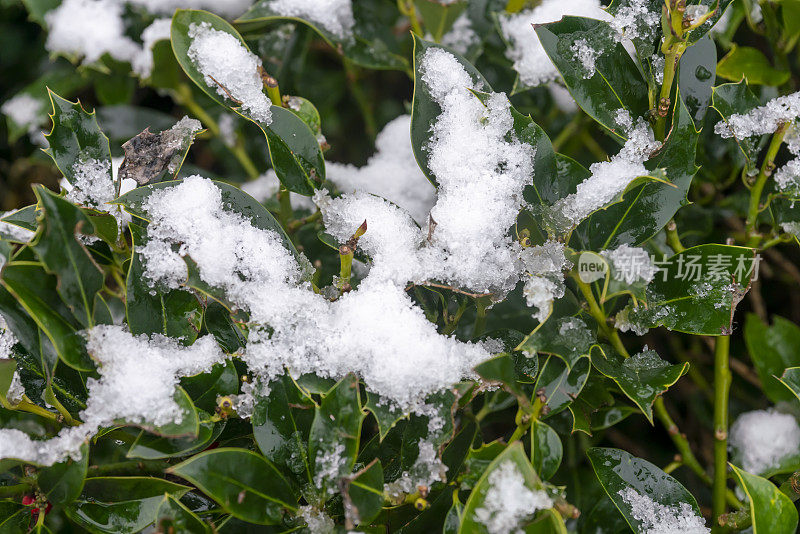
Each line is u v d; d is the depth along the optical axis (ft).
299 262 3.24
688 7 3.14
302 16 3.52
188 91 3.73
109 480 3.15
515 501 2.97
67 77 3.93
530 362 3.24
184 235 3.17
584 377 3.16
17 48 4.06
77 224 3.05
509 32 3.51
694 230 3.57
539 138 3.23
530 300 3.11
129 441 3.22
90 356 3.08
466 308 3.30
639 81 3.26
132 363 3.09
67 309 3.07
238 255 3.19
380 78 4.10
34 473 3.13
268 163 3.78
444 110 3.23
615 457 3.24
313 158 3.29
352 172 3.57
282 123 3.27
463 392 3.09
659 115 3.23
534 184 3.24
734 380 3.78
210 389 3.14
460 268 3.20
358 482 3.04
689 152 3.19
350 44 3.62
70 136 3.24
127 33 3.72
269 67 3.66
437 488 3.18
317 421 3.08
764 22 3.54
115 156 3.79
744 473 3.12
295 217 3.54
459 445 3.23
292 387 3.13
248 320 3.16
